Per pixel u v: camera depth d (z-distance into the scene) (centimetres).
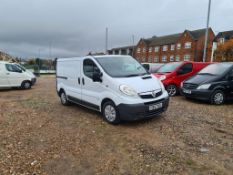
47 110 728
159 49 5962
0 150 406
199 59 4984
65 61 769
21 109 745
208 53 4775
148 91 526
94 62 611
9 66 1290
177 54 5459
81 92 670
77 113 681
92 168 345
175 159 371
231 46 4184
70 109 740
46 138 466
